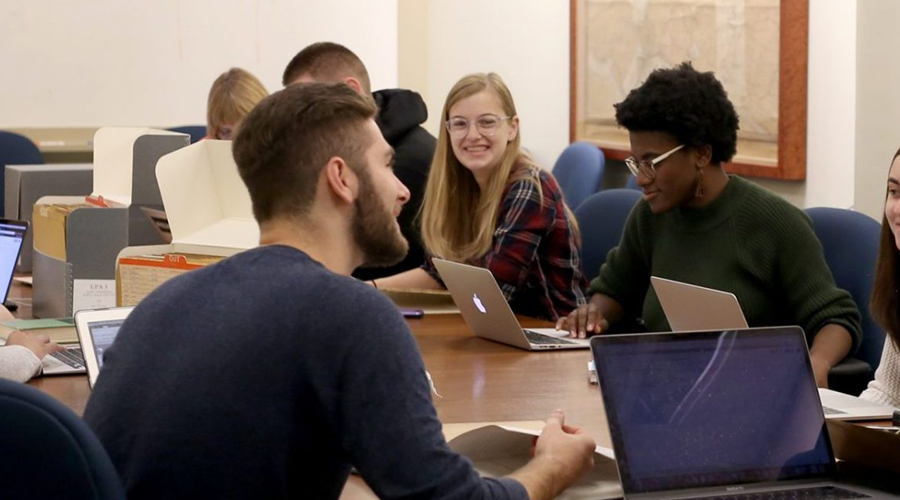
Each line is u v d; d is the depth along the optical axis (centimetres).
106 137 320
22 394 123
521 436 164
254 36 566
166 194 244
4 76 527
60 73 536
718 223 254
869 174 314
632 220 280
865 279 255
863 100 315
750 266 249
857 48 316
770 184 400
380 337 129
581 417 191
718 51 421
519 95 571
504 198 292
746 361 158
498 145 290
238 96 376
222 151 242
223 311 134
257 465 129
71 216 262
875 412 194
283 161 142
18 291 321
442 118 298
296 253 139
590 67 508
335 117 142
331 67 341
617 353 153
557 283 295
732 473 152
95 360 210
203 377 131
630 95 253
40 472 124
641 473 148
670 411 152
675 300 222
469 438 164
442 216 301
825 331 238
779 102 386
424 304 299
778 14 384
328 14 583
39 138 535
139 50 546
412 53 630
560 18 531
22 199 345
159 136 282
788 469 155
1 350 217
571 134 528
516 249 287
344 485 148
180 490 131
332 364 128
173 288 142
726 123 249
